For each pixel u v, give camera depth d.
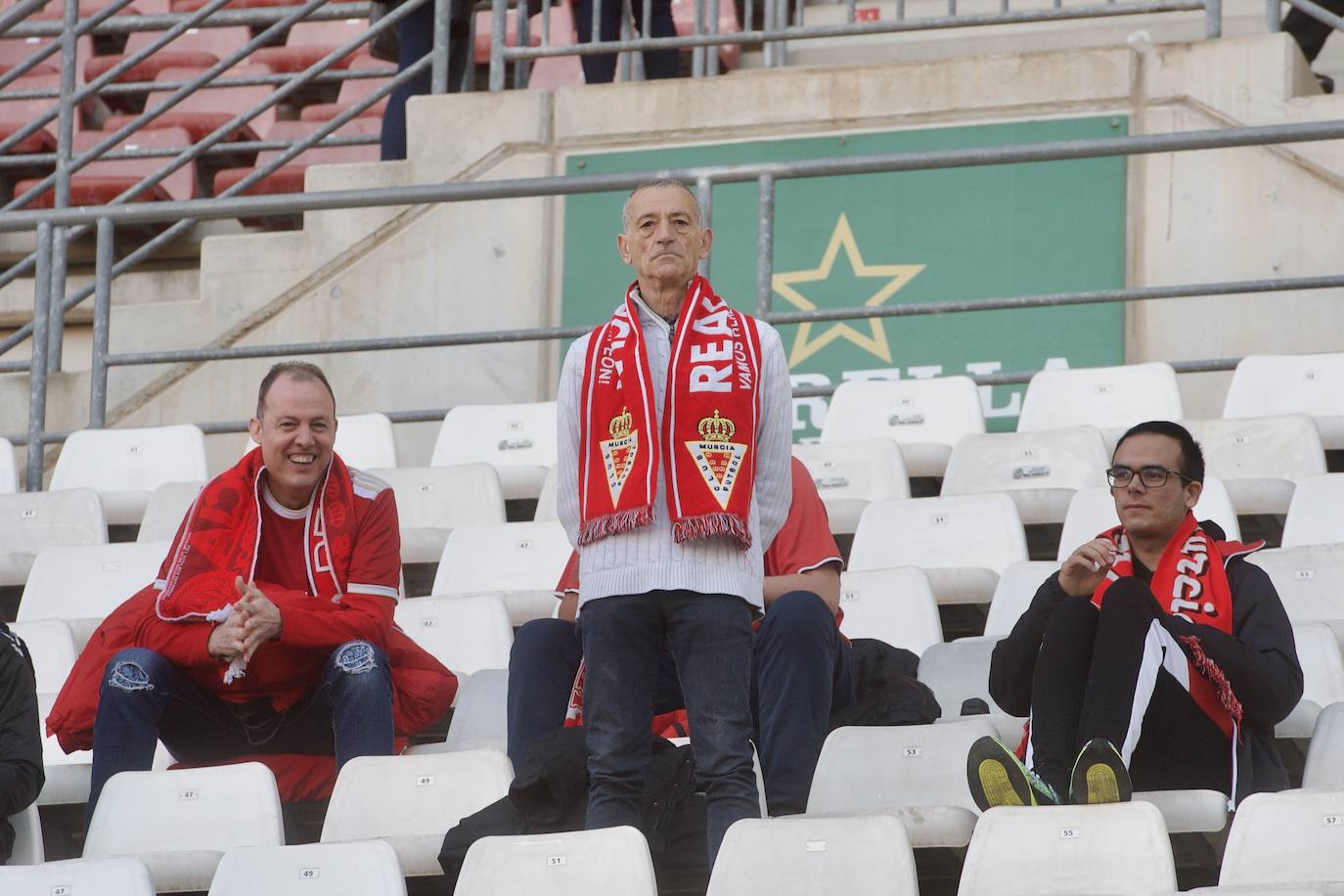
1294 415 20.75
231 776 14.65
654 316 13.47
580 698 14.42
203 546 16.34
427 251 28.42
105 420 24.97
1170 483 14.57
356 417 24.06
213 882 13.03
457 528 20.44
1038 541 20.75
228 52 36.78
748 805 12.82
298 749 16.20
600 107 28.45
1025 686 14.20
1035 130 26.92
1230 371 25.64
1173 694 13.63
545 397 27.73
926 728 14.14
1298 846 11.98
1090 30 32.47
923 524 19.50
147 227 32.19
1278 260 25.78
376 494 16.77
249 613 15.62
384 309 28.44
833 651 14.72
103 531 22.11
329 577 16.42
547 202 28.19
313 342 24.58
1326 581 17.20
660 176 23.44
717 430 12.98
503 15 29.34
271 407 16.50
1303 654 15.61
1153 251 26.11
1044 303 22.80
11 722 14.66
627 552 12.86
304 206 24.38
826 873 12.23
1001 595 17.52
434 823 14.23
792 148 27.59
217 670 15.89
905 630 17.62
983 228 26.28
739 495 12.88
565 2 34.69
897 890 12.10
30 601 20.27
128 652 15.74
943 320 26.03
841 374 26.17
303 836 16.12
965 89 27.20
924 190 26.53
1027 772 12.94
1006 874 12.10
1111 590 13.77
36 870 13.11
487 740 16.06
